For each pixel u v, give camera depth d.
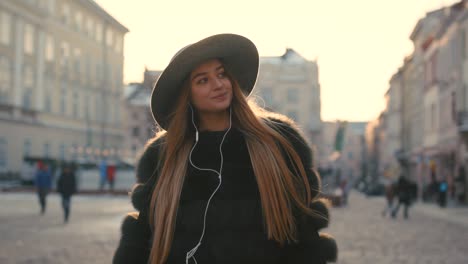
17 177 44.31
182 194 2.34
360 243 13.23
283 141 2.41
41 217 20.33
